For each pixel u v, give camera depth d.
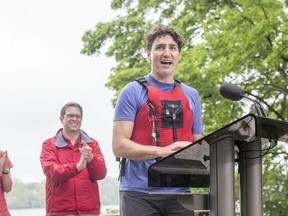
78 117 6.35
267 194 13.73
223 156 2.86
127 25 17.70
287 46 12.53
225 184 2.86
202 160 2.95
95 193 6.26
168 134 3.76
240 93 3.18
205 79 14.16
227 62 13.16
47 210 6.21
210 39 13.38
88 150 6.08
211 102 14.54
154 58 3.88
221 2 15.70
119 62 17.31
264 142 3.03
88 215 6.19
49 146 6.32
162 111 3.78
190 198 2.95
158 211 3.67
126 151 3.63
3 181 6.57
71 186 6.16
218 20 13.82
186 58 14.33
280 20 12.77
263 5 12.78
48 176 6.17
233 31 13.03
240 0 13.09
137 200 3.66
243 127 2.74
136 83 3.86
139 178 3.68
